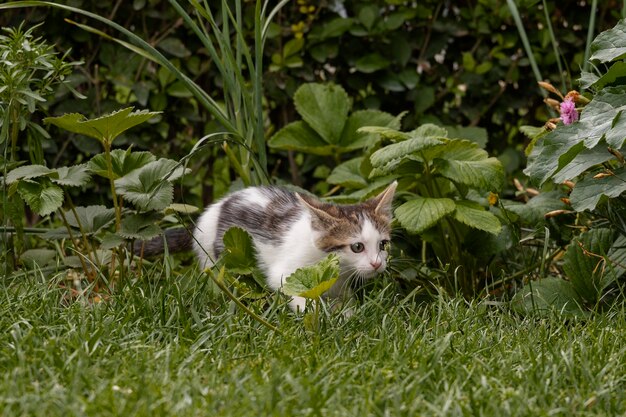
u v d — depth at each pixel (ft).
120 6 29.48
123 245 23.04
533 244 25.02
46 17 28.99
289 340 17.81
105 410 13.73
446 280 23.82
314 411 13.79
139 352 16.76
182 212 24.36
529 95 31.14
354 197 25.29
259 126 25.50
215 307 20.85
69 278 24.59
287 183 30.17
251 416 13.76
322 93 29.17
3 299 19.67
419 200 22.71
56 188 22.02
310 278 18.45
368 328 19.07
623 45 21.39
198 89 24.84
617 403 14.96
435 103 31.27
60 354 16.10
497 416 14.06
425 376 15.30
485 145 30.83
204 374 15.81
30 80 22.41
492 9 30.09
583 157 20.99
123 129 21.77
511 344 18.20
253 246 22.70
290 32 29.99
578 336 18.49
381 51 30.45
